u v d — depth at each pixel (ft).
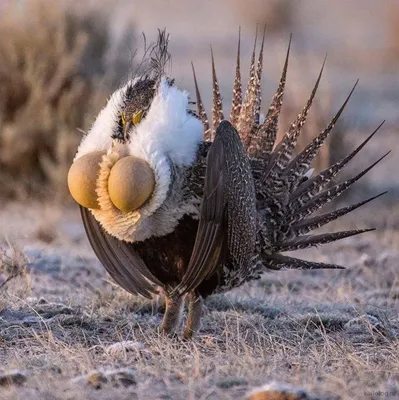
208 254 31.45
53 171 63.93
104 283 43.60
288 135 35.58
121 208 31.50
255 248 34.71
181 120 32.12
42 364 30.12
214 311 38.27
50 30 65.98
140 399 25.66
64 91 65.62
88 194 32.04
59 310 37.45
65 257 48.44
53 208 61.11
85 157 32.12
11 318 36.35
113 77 65.31
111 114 32.58
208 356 31.50
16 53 65.92
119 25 87.71
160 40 34.94
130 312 38.24
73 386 26.78
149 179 31.27
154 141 31.50
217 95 36.65
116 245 33.94
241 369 28.86
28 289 40.04
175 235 32.60
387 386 27.07
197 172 32.12
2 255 42.37
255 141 35.63
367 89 107.86
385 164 76.59
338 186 36.42
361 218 61.77
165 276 34.01
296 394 25.22
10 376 27.71
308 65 117.70
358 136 77.66
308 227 36.29
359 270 48.60
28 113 65.31
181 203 32.09
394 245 54.60
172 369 28.99
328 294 43.34
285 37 149.79
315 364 30.01
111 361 30.71
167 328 34.45
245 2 162.71
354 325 35.76
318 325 36.04
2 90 65.62
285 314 38.60
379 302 41.68
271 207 35.40
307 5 183.01
